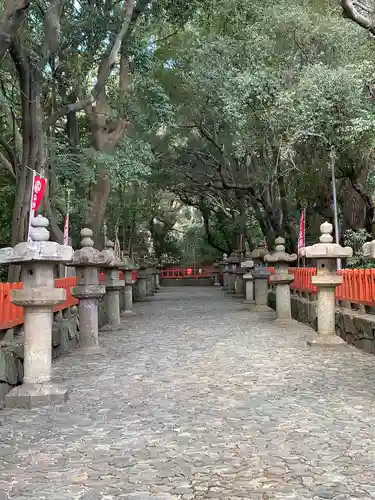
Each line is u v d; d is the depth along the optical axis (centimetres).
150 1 1566
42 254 717
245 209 3456
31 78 1327
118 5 1585
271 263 1650
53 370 976
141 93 1842
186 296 3291
